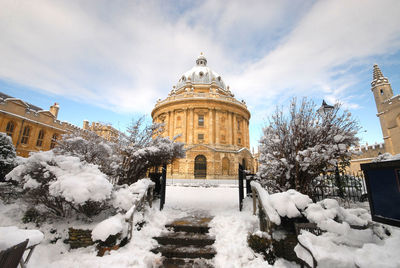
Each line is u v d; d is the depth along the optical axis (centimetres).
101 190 571
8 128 2658
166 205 932
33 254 503
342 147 627
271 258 476
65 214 658
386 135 3456
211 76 4534
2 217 662
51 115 3200
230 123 3678
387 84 3650
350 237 388
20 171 608
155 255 523
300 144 718
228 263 471
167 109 3766
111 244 511
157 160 1102
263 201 541
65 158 651
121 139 1106
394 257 304
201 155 3331
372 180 388
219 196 1177
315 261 341
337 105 741
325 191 827
